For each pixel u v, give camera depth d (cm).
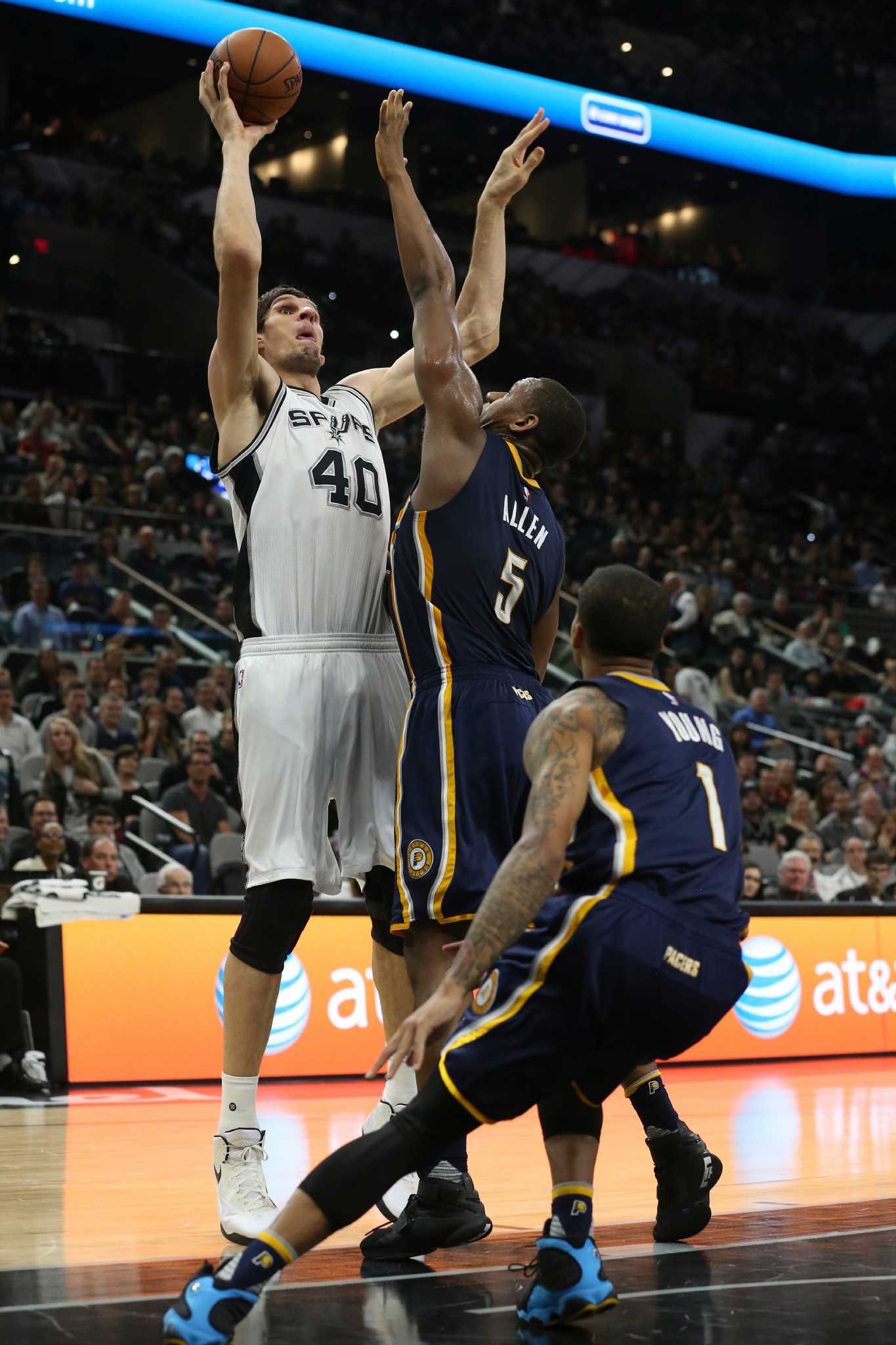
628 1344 229
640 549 1806
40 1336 231
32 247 2209
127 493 1502
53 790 912
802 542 2209
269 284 2306
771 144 2339
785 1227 343
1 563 1284
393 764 356
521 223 2798
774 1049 812
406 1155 225
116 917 669
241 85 351
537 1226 350
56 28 2025
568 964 230
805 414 2655
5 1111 588
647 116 2234
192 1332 213
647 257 2734
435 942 311
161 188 2361
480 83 2097
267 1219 319
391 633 361
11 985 648
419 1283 281
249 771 346
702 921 238
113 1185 409
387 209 2570
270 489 347
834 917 848
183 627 1316
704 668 1536
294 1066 696
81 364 2005
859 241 2820
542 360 2503
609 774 242
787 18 2491
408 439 2036
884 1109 609
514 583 315
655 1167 329
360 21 2048
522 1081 231
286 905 340
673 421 2558
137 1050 669
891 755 1461
